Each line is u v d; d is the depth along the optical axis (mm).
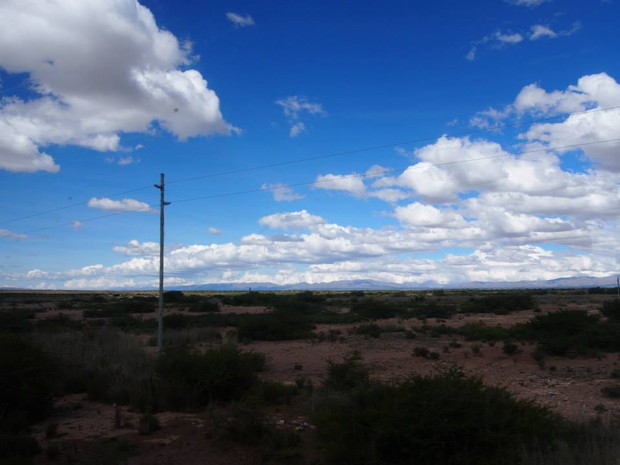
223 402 13781
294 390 15016
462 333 32062
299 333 32312
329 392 13539
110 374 15984
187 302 87000
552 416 9383
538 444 7785
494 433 7617
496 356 23219
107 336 24250
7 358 12438
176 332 33062
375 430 8039
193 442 10469
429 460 7652
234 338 30156
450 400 7926
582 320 28516
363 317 46781
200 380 13703
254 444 10203
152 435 10961
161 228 25391
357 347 27156
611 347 24484
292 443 10000
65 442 10414
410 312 51719
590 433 8797
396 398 8578
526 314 52312
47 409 12867
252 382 14688
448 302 79562
